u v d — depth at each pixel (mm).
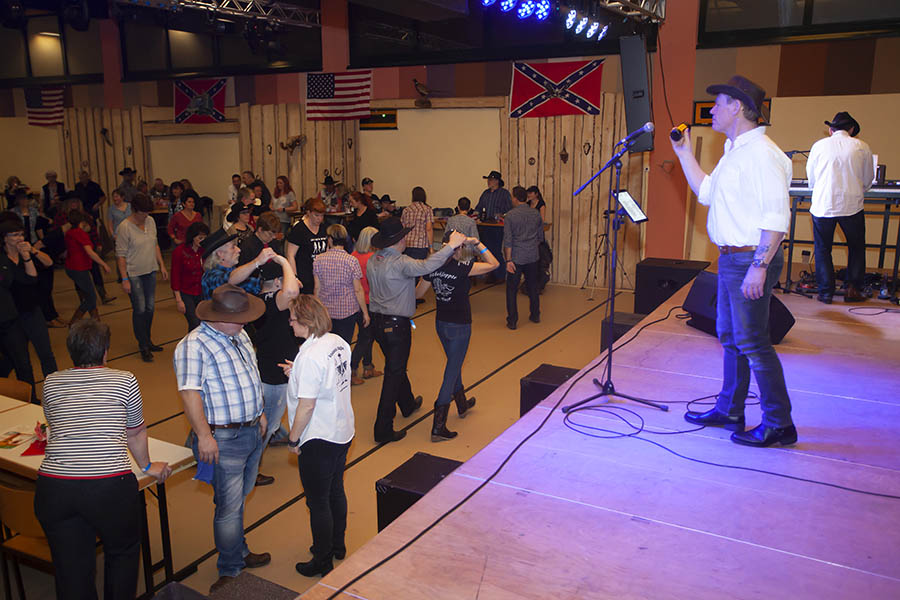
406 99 12656
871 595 2203
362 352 6762
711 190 3252
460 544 2496
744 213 3092
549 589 2232
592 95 10953
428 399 6562
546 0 7512
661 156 10430
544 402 3959
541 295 11000
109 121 15969
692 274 7727
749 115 3074
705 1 9797
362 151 13445
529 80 11438
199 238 7023
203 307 3436
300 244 6441
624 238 11172
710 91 3156
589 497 2834
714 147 10039
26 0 11477
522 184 11883
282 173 14281
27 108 16719
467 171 12438
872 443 3348
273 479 5051
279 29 12852
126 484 3090
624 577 2297
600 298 10711
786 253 9594
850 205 6062
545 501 2805
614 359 4734
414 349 8188
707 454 3240
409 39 12461
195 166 15508
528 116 11562
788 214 3000
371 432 5785
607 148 11008
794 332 5363
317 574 3820
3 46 16641
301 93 13766
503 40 11648
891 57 8805
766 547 2475
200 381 3406
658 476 3021
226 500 3580
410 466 3797
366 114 13062
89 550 3100
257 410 3605
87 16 11180
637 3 7602
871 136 9039
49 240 9297
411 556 2422
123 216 11000
